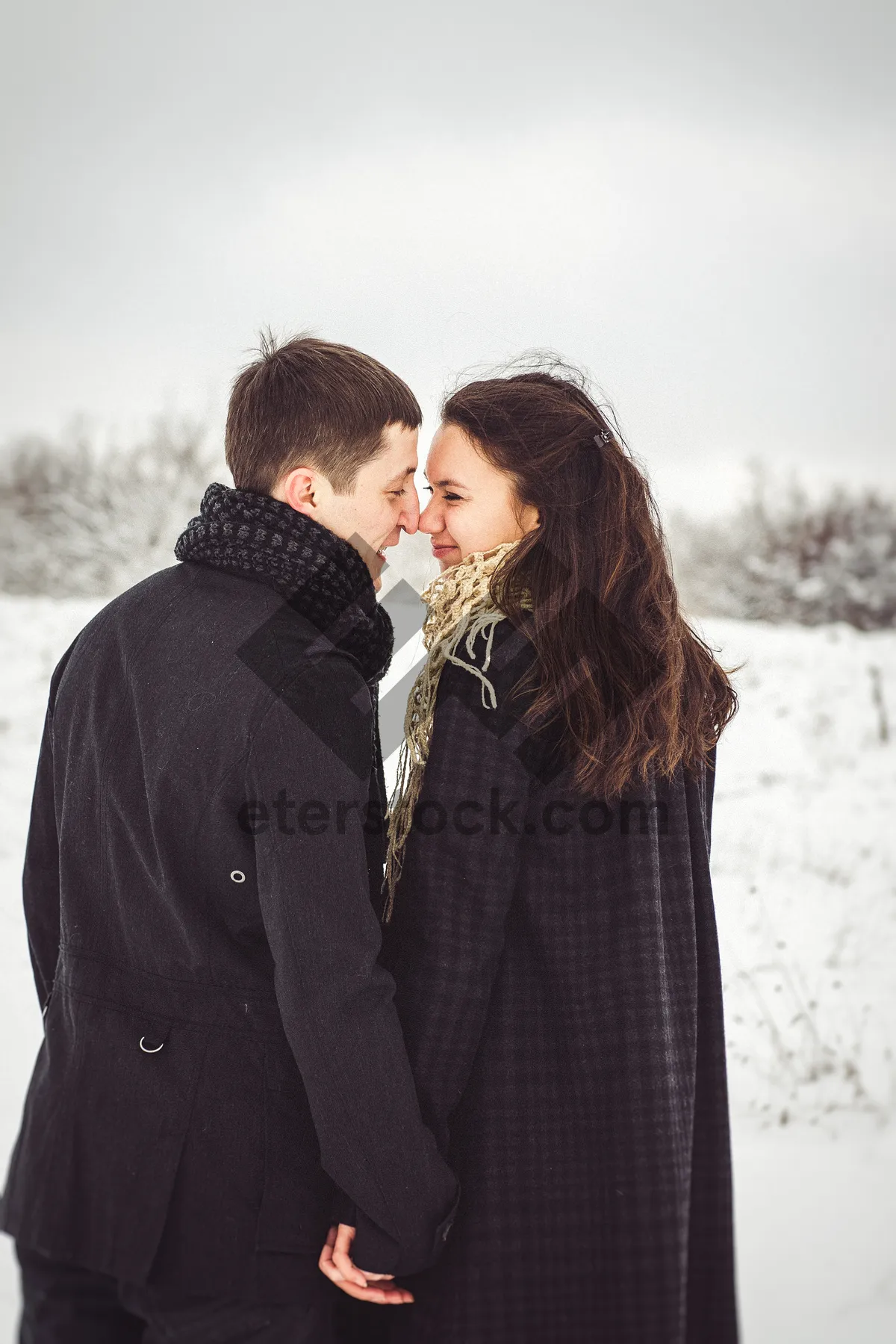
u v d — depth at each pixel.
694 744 1.58
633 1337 1.37
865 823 4.46
